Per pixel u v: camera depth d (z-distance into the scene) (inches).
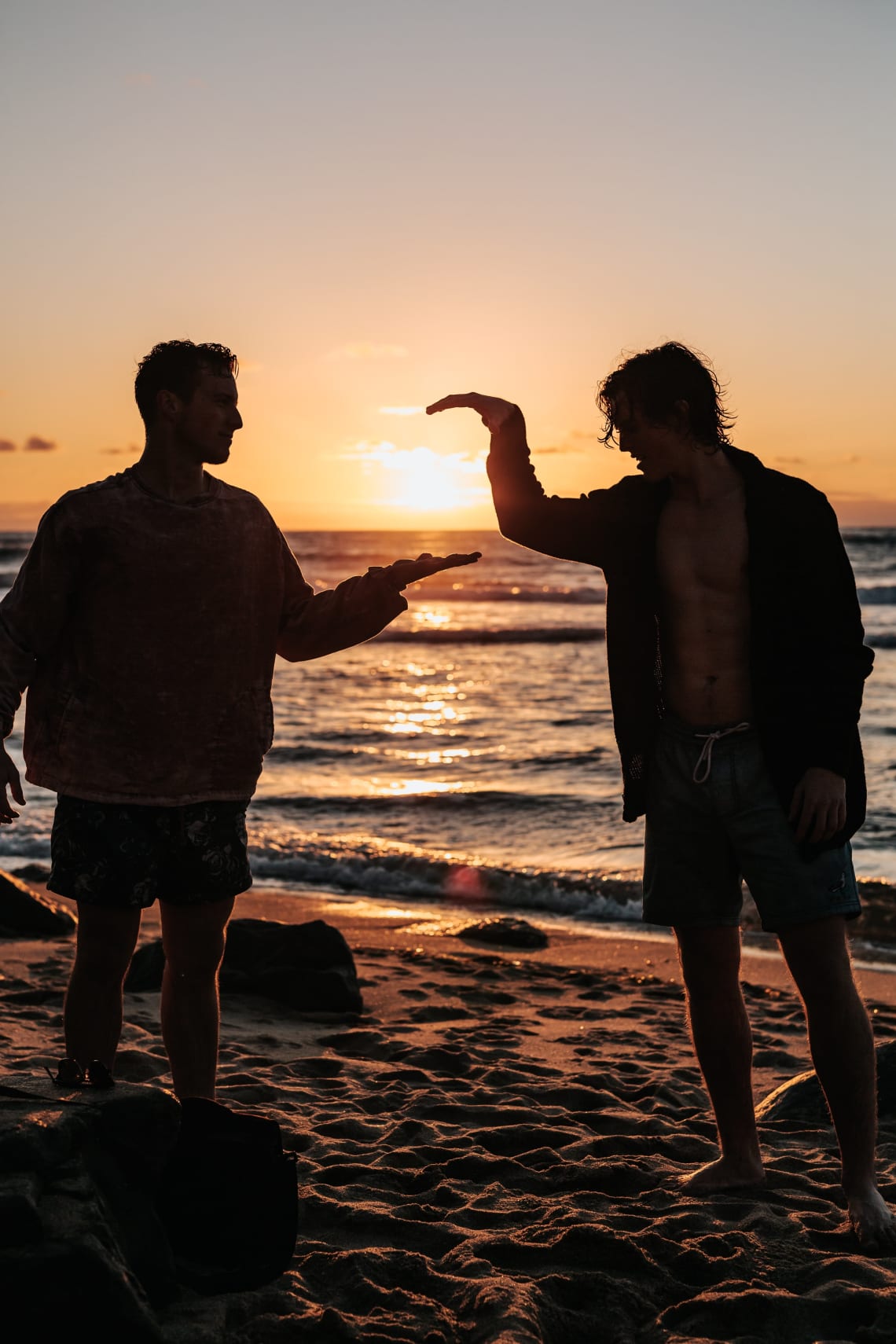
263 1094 157.5
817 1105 151.6
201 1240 92.4
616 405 113.7
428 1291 96.3
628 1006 234.5
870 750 608.4
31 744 110.2
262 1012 214.4
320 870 386.9
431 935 308.0
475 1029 210.5
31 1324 74.0
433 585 2055.9
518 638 1295.5
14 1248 74.7
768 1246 106.0
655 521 116.1
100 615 106.4
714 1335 91.4
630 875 367.2
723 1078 122.4
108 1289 75.0
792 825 109.6
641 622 117.2
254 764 112.6
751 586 109.7
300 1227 109.3
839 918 110.2
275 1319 87.2
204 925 111.7
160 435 109.0
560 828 447.5
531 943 299.1
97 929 106.4
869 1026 111.9
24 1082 90.2
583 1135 141.2
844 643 108.6
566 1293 96.7
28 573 107.4
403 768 592.4
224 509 110.7
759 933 304.2
